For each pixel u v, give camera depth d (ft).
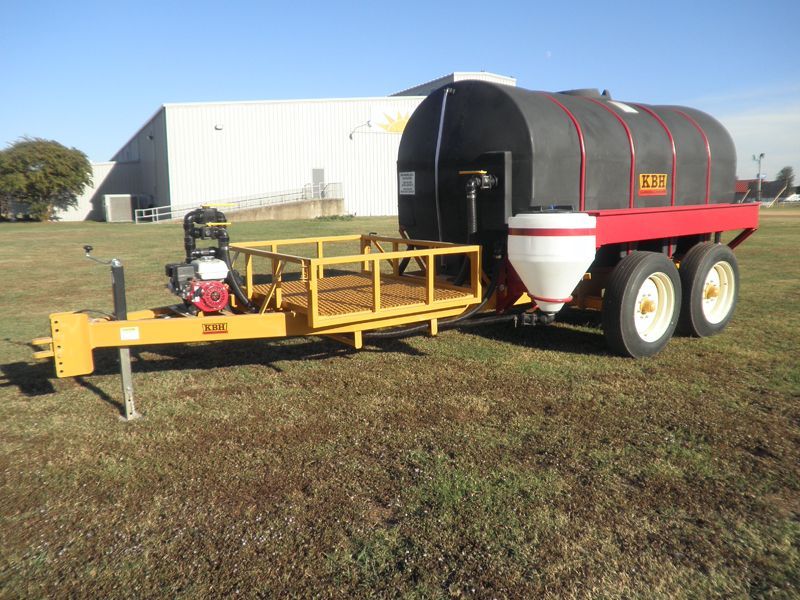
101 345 14.21
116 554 9.64
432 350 20.40
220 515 10.63
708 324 21.85
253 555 9.55
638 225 19.35
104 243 64.39
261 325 15.42
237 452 12.98
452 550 9.60
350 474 11.97
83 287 34.45
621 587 8.77
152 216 117.50
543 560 9.36
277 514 10.62
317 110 128.98
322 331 15.98
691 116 24.56
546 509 10.69
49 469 12.34
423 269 21.98
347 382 17.29
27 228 96.78
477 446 13.14
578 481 11.63
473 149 19.43
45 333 23.77
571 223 16.39
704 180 24.08
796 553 9.50
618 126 21.03
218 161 122.72
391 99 134.62
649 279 19.38
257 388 16.90
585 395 16.10
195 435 13.85
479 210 19.36
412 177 21.97
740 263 41.70
